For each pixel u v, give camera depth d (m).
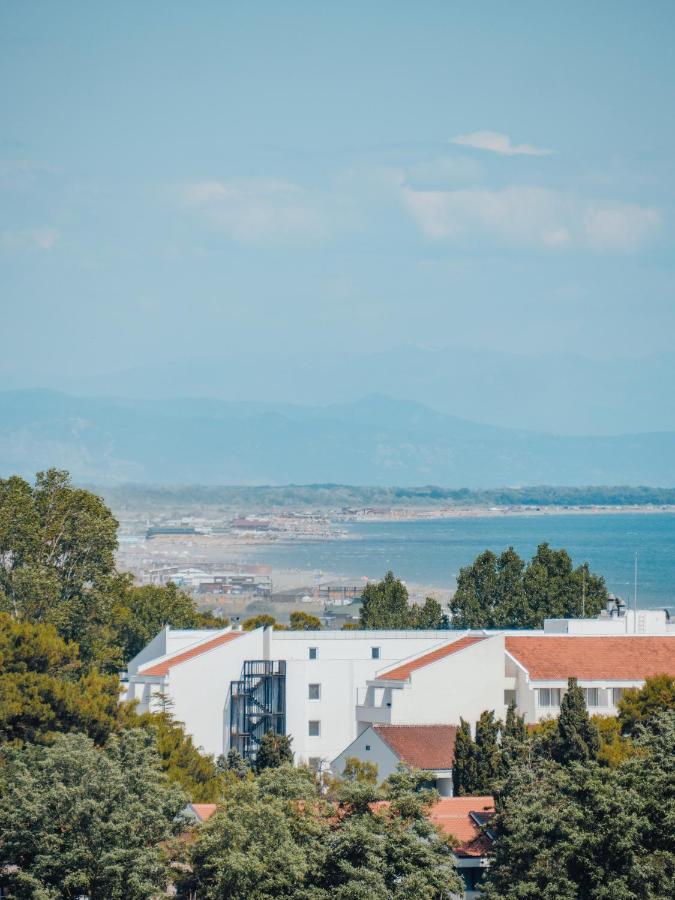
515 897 198.38
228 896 196.75
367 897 193.62
